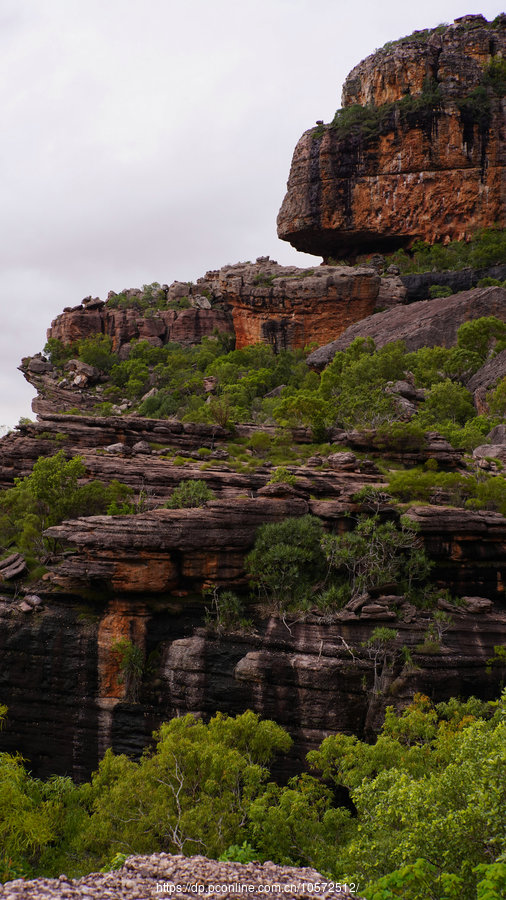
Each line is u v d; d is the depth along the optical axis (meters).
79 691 49.53
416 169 195.38
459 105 193.50
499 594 55.22
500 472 74.62
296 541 52.88
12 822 27.09
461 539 54.69
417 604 52.00
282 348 167.75
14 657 50.91
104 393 151.00
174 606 50.88
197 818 27.86
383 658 45.88
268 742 35.38
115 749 47.72
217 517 53.00
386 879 18.66
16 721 50.03
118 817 29.38
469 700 42.34
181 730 34.47
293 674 45.97
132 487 69.12
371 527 53.66
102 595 51.78
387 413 92.06
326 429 83.69
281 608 50.62
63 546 59.19
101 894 16.36
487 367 120.69
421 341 137.25
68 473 64.19
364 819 25.20
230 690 46.62
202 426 83.25
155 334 173.50
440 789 21.23
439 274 172.25
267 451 80.75
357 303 165.50
